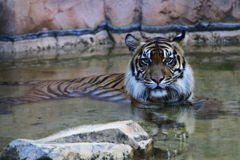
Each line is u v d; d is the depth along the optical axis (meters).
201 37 18.50
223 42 18.30
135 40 11.50
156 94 10.65
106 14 18.80
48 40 17.97
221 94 11.21
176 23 18.64
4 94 11.74
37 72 14.08
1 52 17.14
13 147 7.22
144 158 7.48
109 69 14.11
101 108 10.55
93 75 13.28
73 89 12.17
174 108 10.49
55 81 12.91
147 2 18.61
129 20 18.80
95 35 18.73
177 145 8.00
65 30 18.30
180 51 11.24
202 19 18.58
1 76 13.66
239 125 8.99
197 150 7.72
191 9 18.50
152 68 10.66
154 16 18.56
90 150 7.21
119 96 11.55
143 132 8.02
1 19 17.19
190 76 11.10
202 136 8.45
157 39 11.38
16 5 17.20
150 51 10.88
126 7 18.81
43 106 10.76
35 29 17.73
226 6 18.41
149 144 7.82
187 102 10.92
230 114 9.76
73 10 18.38
